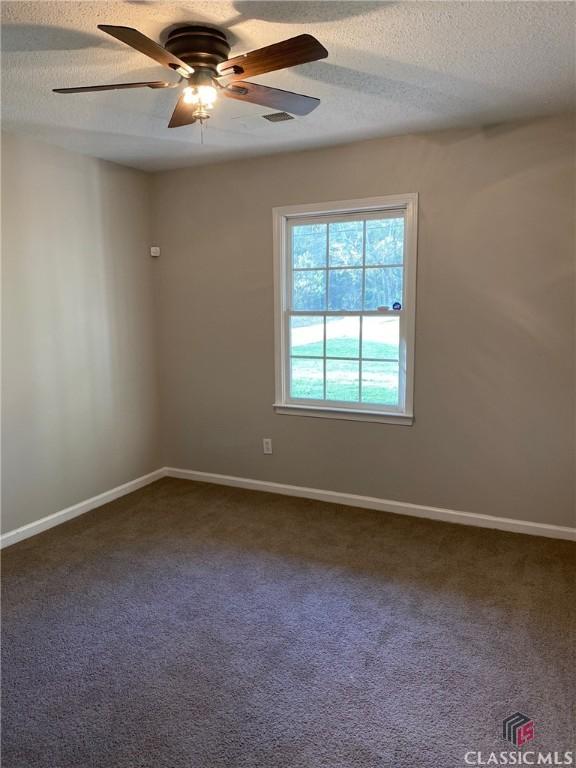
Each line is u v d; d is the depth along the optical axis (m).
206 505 3.85
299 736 1.77
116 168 3.90
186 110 2.21
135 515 3.68
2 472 3.20
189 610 2.51
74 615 2.48
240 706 1.91
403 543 3.18
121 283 4.01
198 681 2.04
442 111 2.88
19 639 2.30
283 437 3.99
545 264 3.06
